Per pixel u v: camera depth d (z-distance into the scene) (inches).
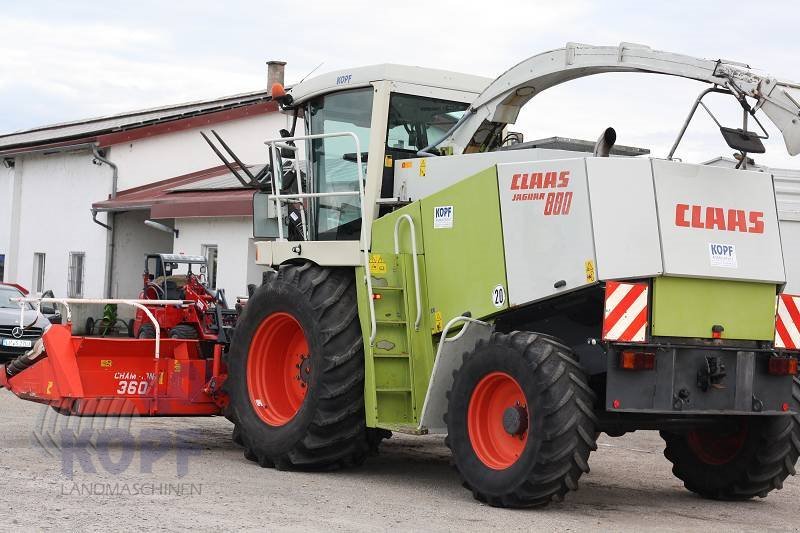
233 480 301.6
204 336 631.2
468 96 362.6
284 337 342.0
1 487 269.0
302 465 324.5
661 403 272.7
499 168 295.7
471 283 301.4
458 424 287.1
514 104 344.2
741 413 285.4
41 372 355.9
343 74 355.6
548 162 283.7
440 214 312.5
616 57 311.3
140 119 1165.1
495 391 284.0
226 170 1027.9
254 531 229.6
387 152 342.6
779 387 293.4
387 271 317.1
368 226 335.3
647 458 398.6
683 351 277.6
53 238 1112.8
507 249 291.1
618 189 273.3
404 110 348.5
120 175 1025.5
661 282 274.1
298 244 339.0
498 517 262.4
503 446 281.7
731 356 285.4
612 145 286.7
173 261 721.6
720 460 314.3
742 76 284.2
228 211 857.5
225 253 881.5
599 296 279.6
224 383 357.4
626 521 267.4
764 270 290.8
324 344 316.2
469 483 282.7
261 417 337.1
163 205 926.4
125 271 1043.9
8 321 650.8
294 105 378.6
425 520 253.4
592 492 316.2
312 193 363.6
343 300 322.0
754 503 312.5
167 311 658.8
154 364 359.6
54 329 353.7
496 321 300.0
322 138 364.5
